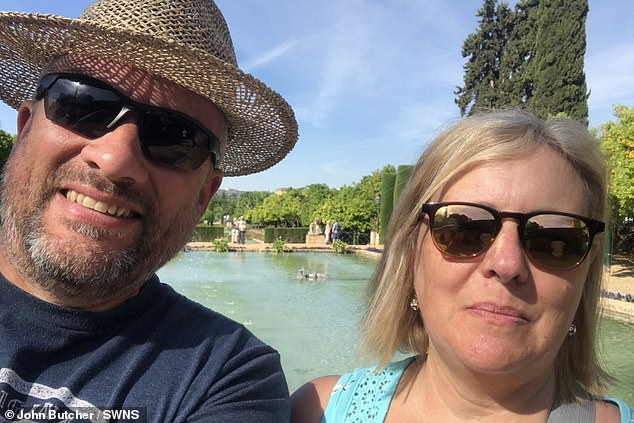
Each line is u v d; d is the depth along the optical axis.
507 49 8.02
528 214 0.35
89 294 0.42
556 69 6.36
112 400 0.40
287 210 14.34
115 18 0.43
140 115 0.43
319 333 2.05
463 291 0.36
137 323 0.45
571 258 0.35
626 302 2.73
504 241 0.35
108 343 0.43
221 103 0.48
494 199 0.36
